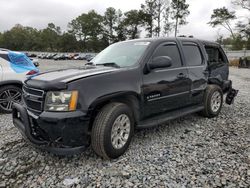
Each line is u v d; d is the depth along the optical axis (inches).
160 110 160.4
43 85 120.9
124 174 118.4
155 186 108.7
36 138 125.9
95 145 125.6
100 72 131.6
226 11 2138.3
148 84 148.3
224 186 108.2
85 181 113.3
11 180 114.5
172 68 167.3
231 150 145.1
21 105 137.5
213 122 200.4
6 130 181.0
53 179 115.2
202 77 194.4
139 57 152.3
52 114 116.2
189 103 185.6
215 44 221.1
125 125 136.7
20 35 4173.2
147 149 146.3
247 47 1846.7
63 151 118.3
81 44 3782.0
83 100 118.7
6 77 225.0
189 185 109.3
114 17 3501.5
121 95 132.8
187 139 162.6
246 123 198.4
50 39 4138.8
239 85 442.9
